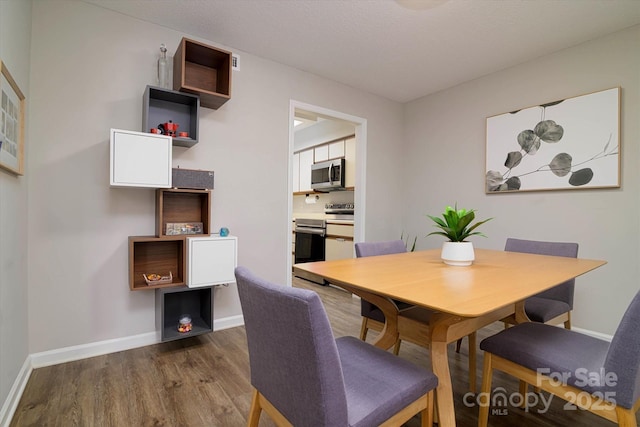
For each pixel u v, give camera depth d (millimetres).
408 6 2105
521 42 2555
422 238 3812
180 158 2414
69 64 2027
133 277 2070
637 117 2293
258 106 2803
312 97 3160
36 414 1496
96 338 2123
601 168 2438
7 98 1463
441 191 3609
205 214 2400
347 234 4066
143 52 2273
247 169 2740
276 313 830
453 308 896
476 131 3279
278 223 2924
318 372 768
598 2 2057
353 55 2787
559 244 2164
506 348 1271
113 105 2164
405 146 4027
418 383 999
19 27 1668
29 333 1913
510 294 1046
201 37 2496
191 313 2500
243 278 953
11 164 1528
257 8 2154
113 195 2168
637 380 982
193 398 1645
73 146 2037
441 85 3459
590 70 2514
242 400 1634
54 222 1982
